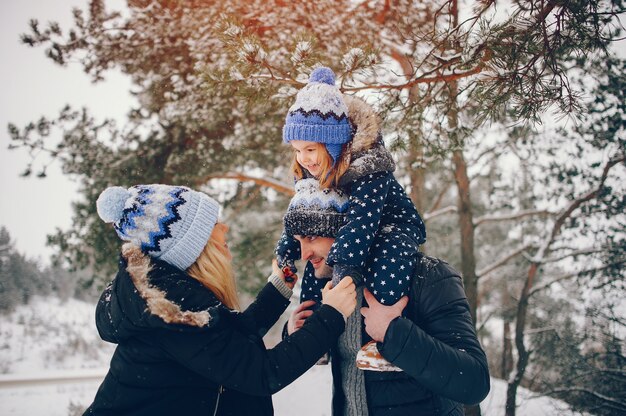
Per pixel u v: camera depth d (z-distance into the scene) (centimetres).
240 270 849
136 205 165
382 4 464
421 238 194
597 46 233
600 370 625
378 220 179
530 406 722
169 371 159
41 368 1875
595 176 634
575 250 706
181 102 550
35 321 2520
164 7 543
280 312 219
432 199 1231
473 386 155
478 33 235
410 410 169
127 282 159
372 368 164
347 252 169
